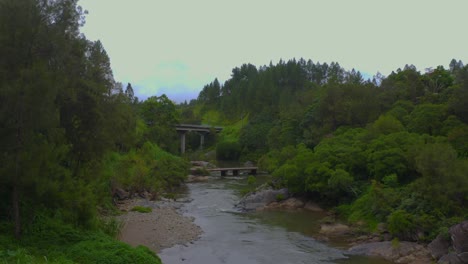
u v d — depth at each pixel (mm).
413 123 47750
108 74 27562
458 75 61688
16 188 19828
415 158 32969
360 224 34562
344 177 40375
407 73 70562
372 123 52969
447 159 30156
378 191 34500
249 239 32219
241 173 81938
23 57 19750
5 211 21953
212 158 105625
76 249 19984
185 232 33781
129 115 32469
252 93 140250
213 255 27766
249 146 104312
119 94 27641
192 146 125688
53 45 20469
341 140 50594
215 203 49281
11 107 18719
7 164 19141
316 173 43750
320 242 31484
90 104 24234
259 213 43062
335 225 35469
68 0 21297
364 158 42906
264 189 51969
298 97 97562
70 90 21750
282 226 37000
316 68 155375
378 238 30906
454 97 47812
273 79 146375
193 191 58625
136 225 35219
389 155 39250
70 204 21984
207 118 158125
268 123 105062
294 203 45812
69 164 24953
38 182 19266
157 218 38500
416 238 28578
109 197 42281
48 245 20297
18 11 19031
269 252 28656
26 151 19328
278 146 76750
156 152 69375
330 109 62781
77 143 24594
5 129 19094
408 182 37562
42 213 23406
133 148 61656
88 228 24078
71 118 24266
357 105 59844
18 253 16938
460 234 24688
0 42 18906
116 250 20062
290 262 26484
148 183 52000
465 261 23719
